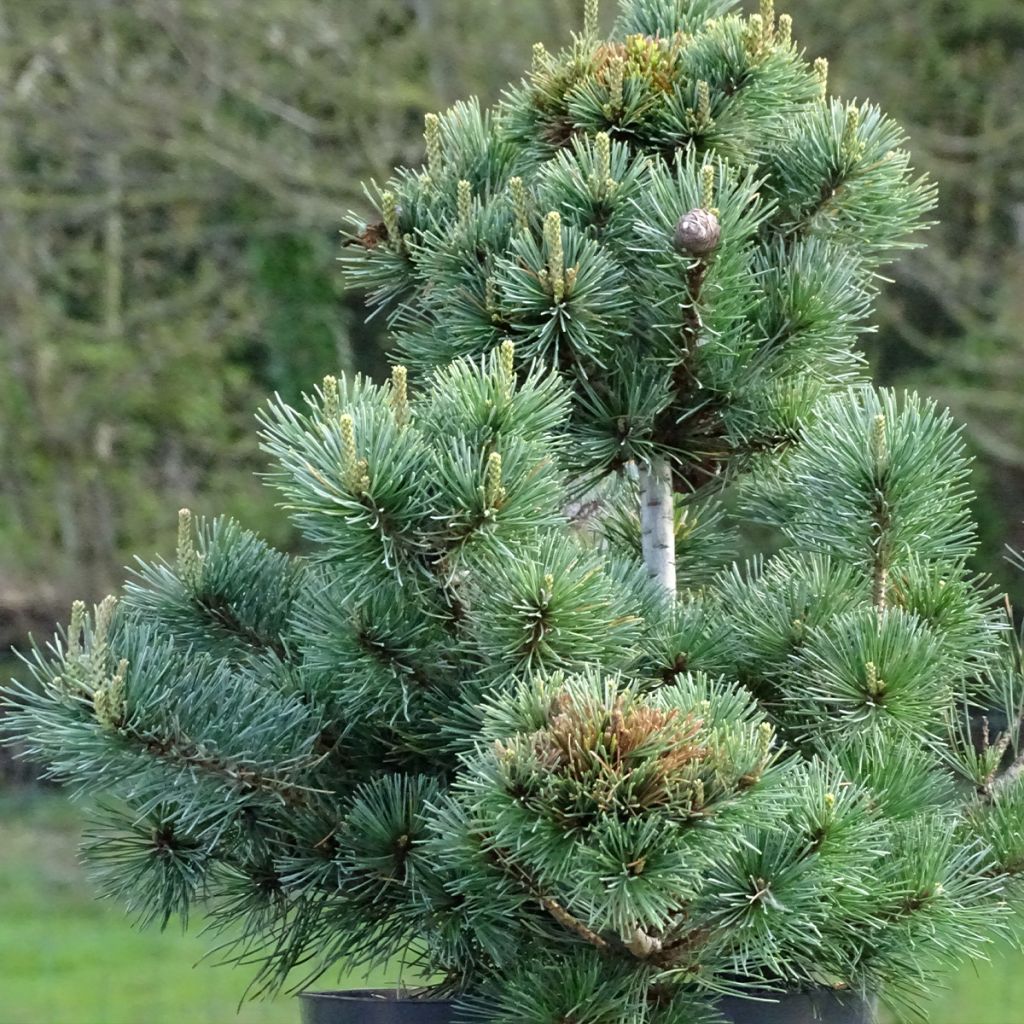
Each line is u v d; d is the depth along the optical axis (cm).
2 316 834
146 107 827
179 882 188
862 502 184
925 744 196
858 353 210
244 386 878
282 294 862
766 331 195
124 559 834
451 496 159
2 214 839
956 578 197
